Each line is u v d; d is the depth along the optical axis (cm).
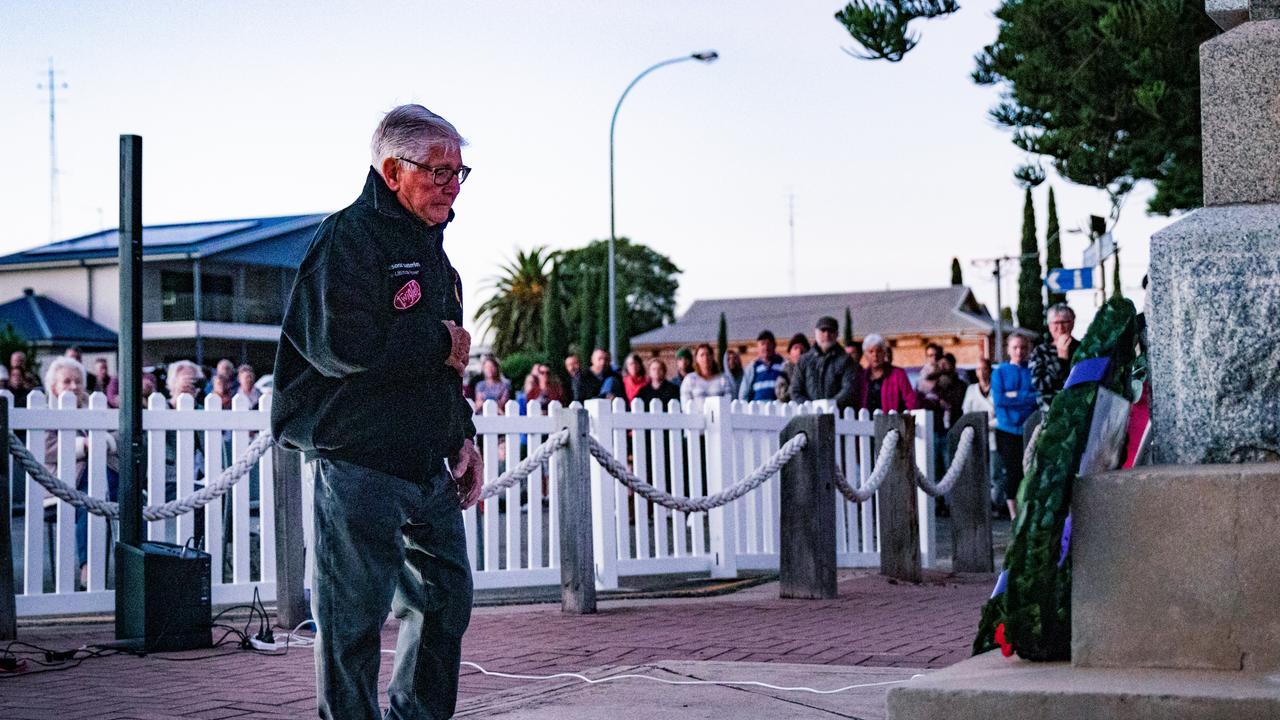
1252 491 344
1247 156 400
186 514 898
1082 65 1619
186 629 730
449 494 410
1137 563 354
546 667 647
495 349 9212
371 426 381
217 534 900
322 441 382
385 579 383
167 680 629
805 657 671
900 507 1060
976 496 1176
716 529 1077
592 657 677
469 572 415
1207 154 406
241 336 5112
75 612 852
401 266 383
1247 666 343
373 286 377
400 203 390
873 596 956
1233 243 384
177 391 1277
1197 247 388
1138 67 1522
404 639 414
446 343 388
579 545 860
